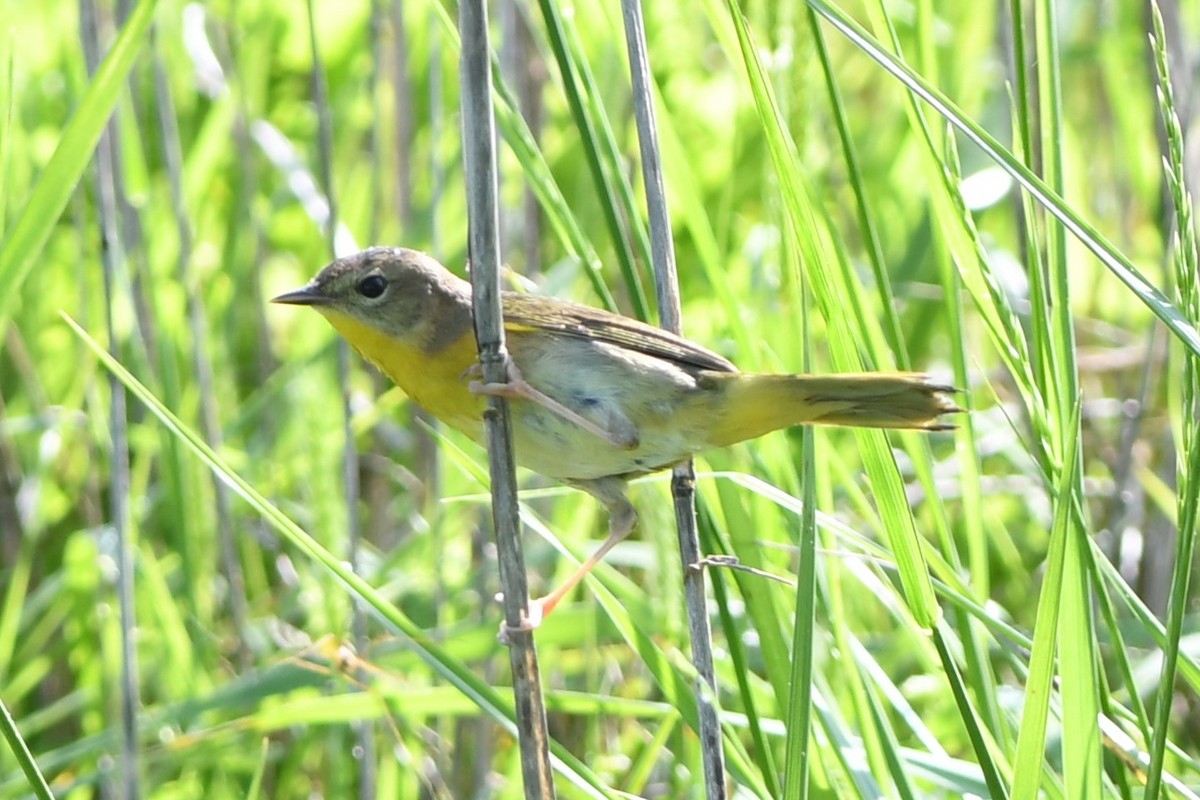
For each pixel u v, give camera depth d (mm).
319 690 10945
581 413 7883
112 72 6895
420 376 8367
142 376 10859
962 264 7090
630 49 7809
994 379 13117
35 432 12219
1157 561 11625
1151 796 5930
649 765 8172
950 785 7453
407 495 12883
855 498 8070
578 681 11055
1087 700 5961
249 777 10359
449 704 8430
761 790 7105
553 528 9742
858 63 15742
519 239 13039
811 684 6078
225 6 14312
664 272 7898
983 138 5875
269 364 12805
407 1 14141
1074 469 5980
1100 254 5809
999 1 11492
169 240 12977
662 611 8328
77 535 11352
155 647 10867
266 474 11805
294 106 14914
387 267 8359
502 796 9797
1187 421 5965
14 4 13672
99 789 10828
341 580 6902
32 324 12594
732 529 7812
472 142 6590
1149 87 13508
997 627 6750
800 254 7004
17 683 10656
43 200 6980
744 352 8211
